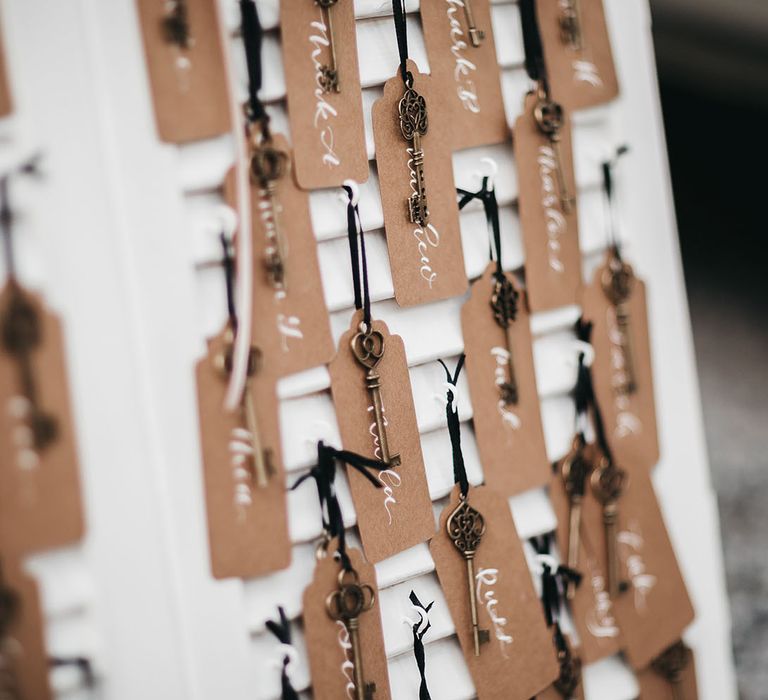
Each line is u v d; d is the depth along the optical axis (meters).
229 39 0.88
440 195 0.94
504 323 0.95
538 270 0.96
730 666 1.03
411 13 0.94
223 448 0.89
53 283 0.86
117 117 0.87
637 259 1.00
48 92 0.86
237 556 0.89
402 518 0.92
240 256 0.87
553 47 0.97
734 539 1.32
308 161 0.90
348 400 0.92
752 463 1.46
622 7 0.99
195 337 0.89
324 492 0.91
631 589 0.99
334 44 0.91
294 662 0.90
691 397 1.02
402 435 0.93
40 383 0.86
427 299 0.93
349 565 0.91
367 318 0.91
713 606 1.03
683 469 1.02
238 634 0.90
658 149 1.00
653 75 1.00
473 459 0.95
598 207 0.99
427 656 0.94
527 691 0.95
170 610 0.88
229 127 0.89
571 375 0.98
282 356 0.90
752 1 1.35
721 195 1.78
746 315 1.73
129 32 0.87
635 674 1.00
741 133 1.66
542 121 0.96
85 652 0.87
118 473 0.88
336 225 0.91
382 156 0.92
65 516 0.86
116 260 0.87
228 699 0.90
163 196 0.88
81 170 0.87
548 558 0.97
